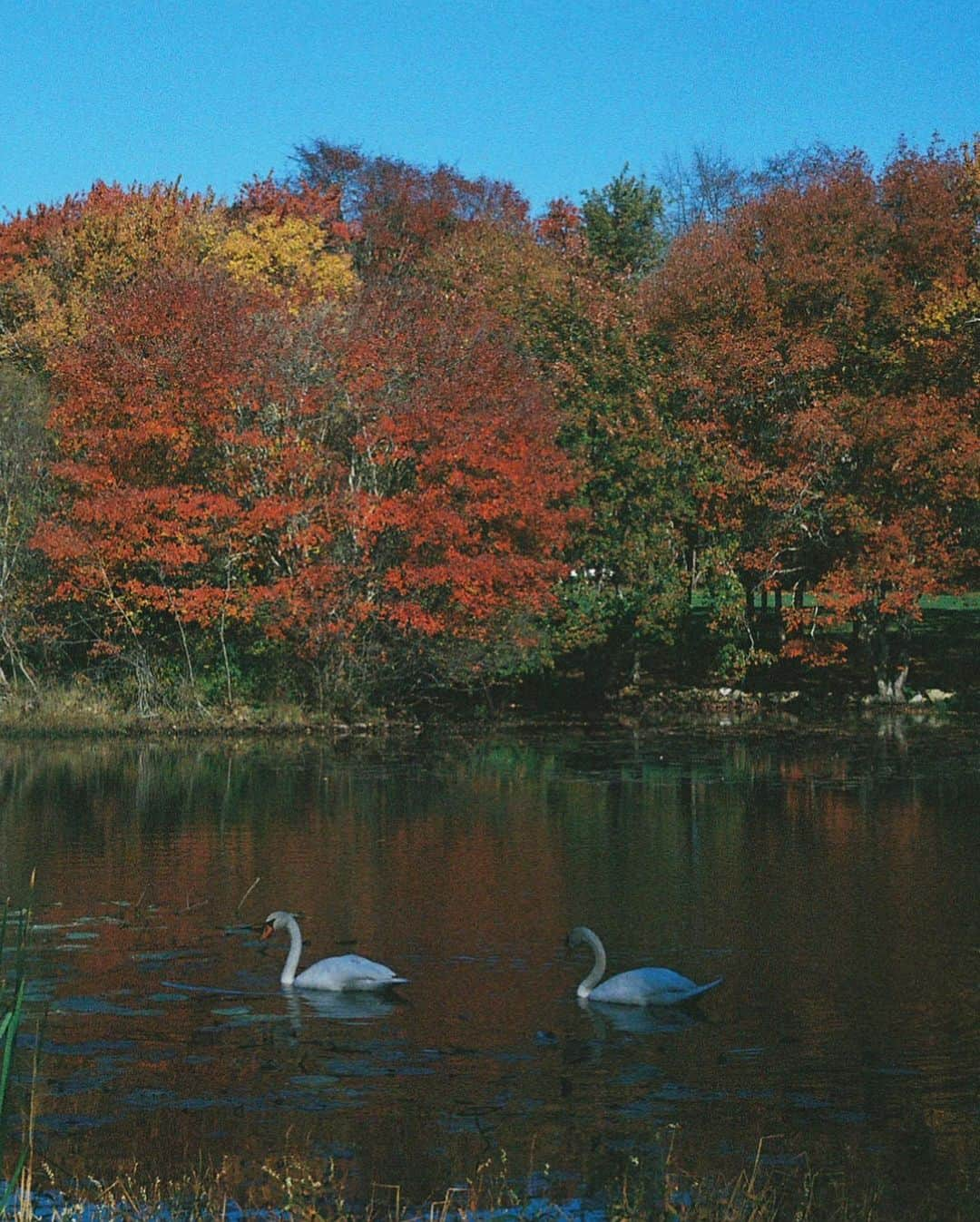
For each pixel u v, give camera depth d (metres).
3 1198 7.34
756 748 36.16
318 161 79.88
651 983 14.66
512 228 69.69
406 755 34.97
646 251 77.25
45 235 60.56
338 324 41.59
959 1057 13.14
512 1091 12.25
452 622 40.47
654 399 44.84
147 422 39.09
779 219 47.69
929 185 46.09
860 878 20.50
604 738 38.16
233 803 27.58
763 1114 11.76
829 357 44.28
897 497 44.34
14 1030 7.17
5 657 42.38
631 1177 10.55
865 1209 9.93
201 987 15.30
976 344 43.91
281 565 41.00
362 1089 12.35
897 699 45.09
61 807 26.98
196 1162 10.81
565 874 20.95
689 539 47.38
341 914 18.55
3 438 41.84
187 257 57.62
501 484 39.97
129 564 40.41
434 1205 10.00
